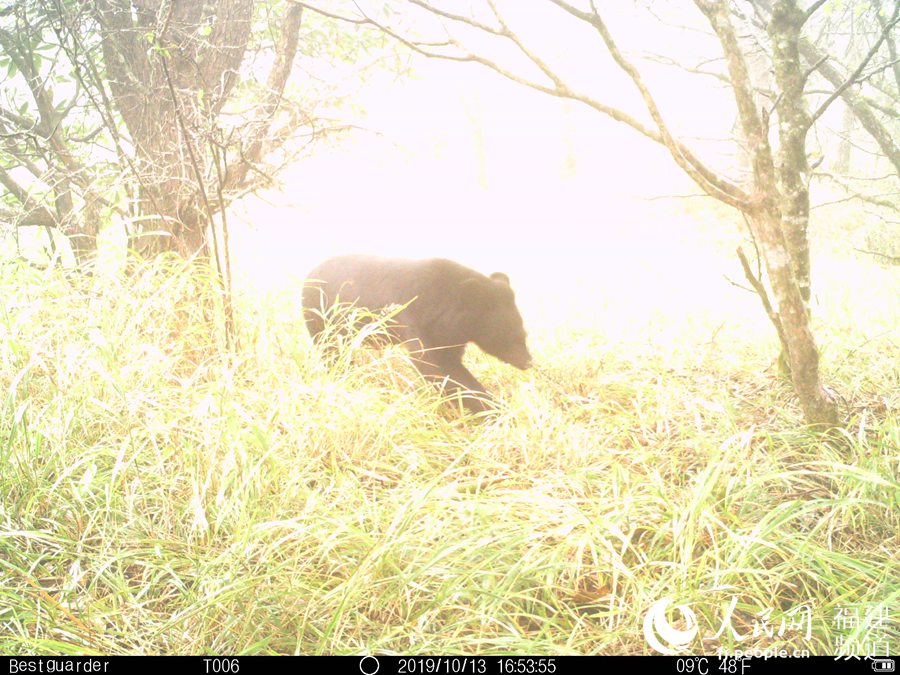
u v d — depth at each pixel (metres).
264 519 3.36
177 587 3.11
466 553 3.00
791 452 3.93
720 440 4.23
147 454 3.78
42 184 5.83
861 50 6.95
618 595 3.14
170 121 5.59
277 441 3.76
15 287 4.80
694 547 3.33
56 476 3.58
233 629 2.84
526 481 3.90
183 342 4.55
